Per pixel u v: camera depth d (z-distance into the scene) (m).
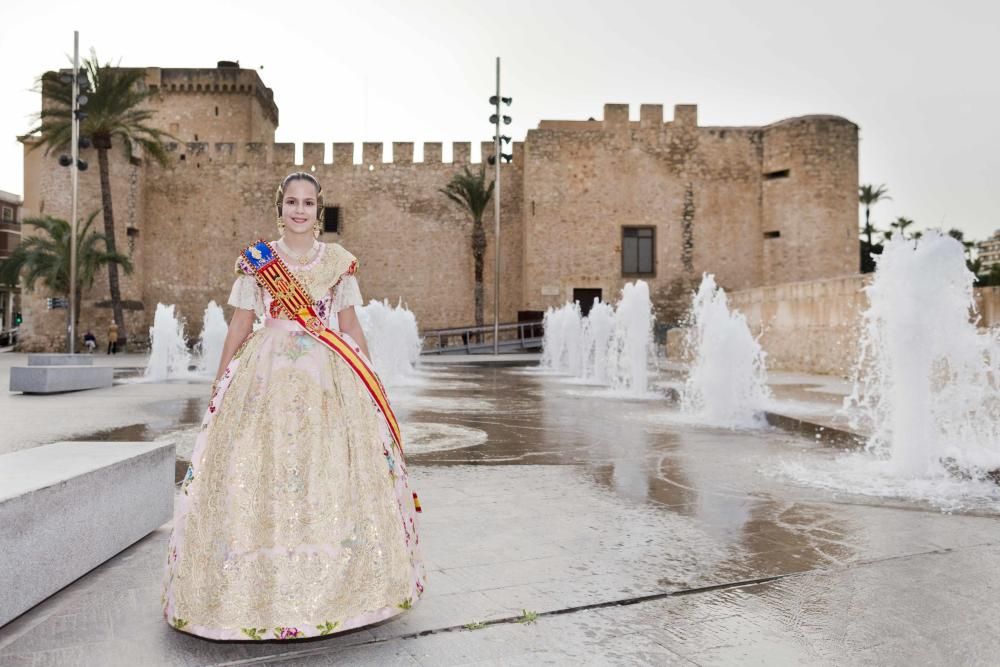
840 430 7.53
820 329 17.03
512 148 39.00
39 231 37.34
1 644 2.47
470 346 33.72
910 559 3.52
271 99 50.78
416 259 38.94
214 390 2.77
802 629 2.67
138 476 3.59
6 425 8.29
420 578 2.75
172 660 2.37
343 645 2.50
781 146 36.47
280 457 2.57
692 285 37.38
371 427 2.75
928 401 5.89
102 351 33.47
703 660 2.42
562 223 37.47
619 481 5.45
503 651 2.47
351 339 3.00
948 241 6.11
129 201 36.09
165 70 45.22
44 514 2.81
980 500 4.84
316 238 3.01
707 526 4.14
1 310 62.56
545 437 7.79
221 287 38.56
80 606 2.80
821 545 3.76
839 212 35.69
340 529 2.53
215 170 38.88
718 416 9.70
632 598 2.97
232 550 2.48
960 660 2.43
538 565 3.40
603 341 18.20
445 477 5.57
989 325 12.63
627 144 37.59
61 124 31.05
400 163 39.09
